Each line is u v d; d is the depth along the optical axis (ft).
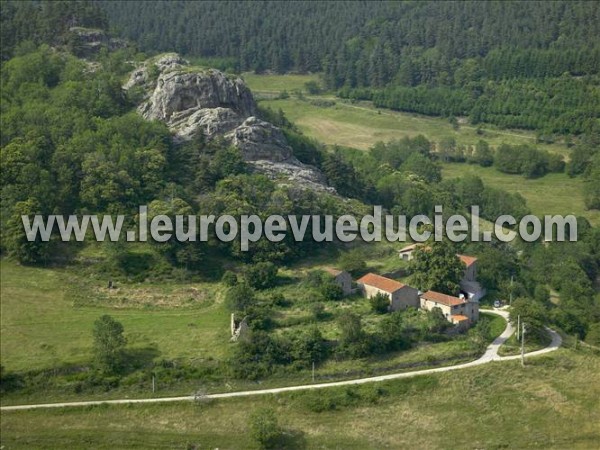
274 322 477.77
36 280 535.19
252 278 525.75
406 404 426.92
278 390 429.79
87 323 488.85
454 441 407.44
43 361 444.14
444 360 459.32
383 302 495.41
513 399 434.30
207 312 503.20
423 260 531.09
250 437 400.06
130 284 534.78
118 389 428.56
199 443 397.60
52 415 410.11
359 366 448.24
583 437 412.57
